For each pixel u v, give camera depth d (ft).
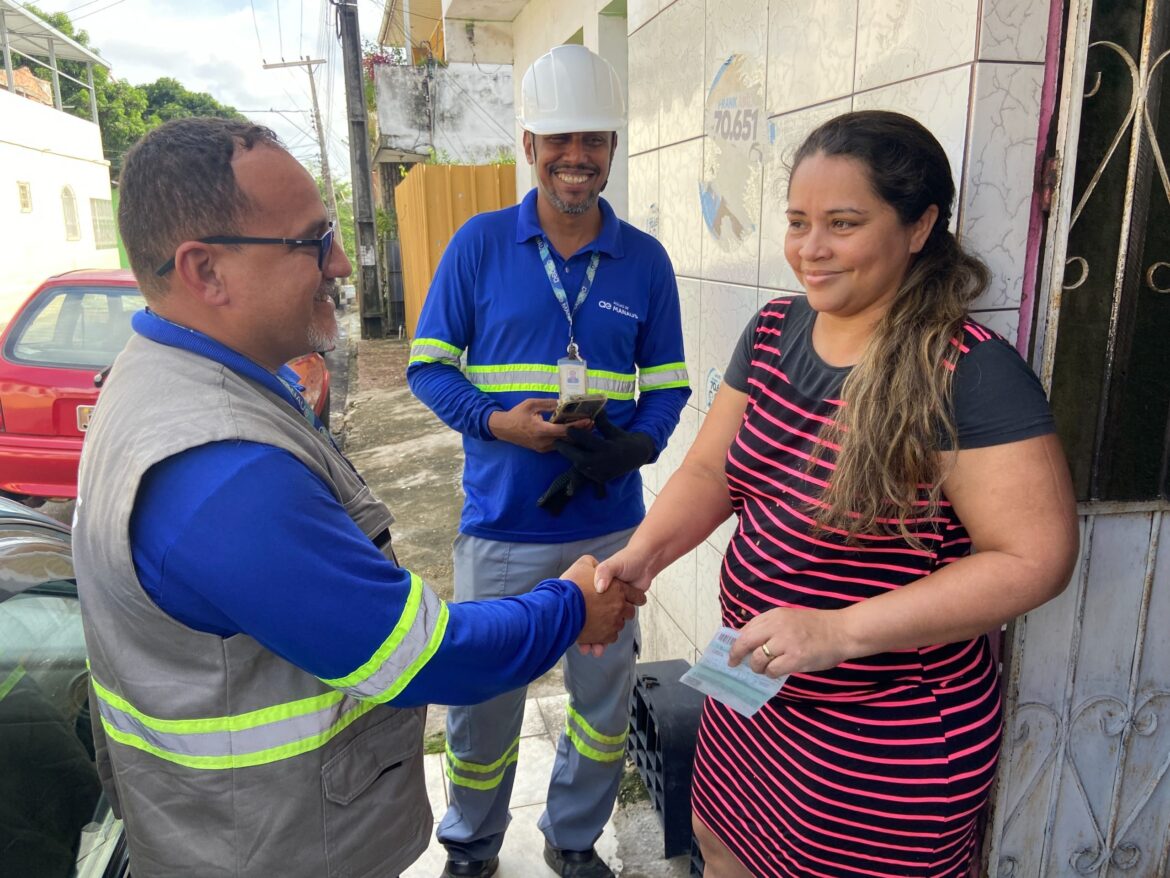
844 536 4.22
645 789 8.73
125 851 4.98
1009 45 4.48
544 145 6.40
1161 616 5.52
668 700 7.86
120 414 3.36
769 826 4.79
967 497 3.96
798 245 4.26
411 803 4.10
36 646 4.88
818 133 4.12
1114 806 5.82
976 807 4.41
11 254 46.32
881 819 4.36
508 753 7.11
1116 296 4.90
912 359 3.88
